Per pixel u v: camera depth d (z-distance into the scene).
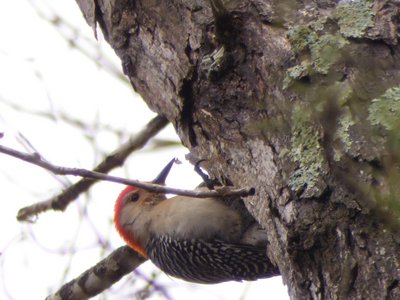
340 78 6.63
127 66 9.00
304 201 6.47
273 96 7.26
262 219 7.35
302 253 6.38
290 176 6.71
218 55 7.72
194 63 8.09
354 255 5.96
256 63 7.49
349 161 6.20
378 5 7.14
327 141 6.52
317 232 6.25
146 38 8.66
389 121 5.59
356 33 6.93
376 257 5.82
